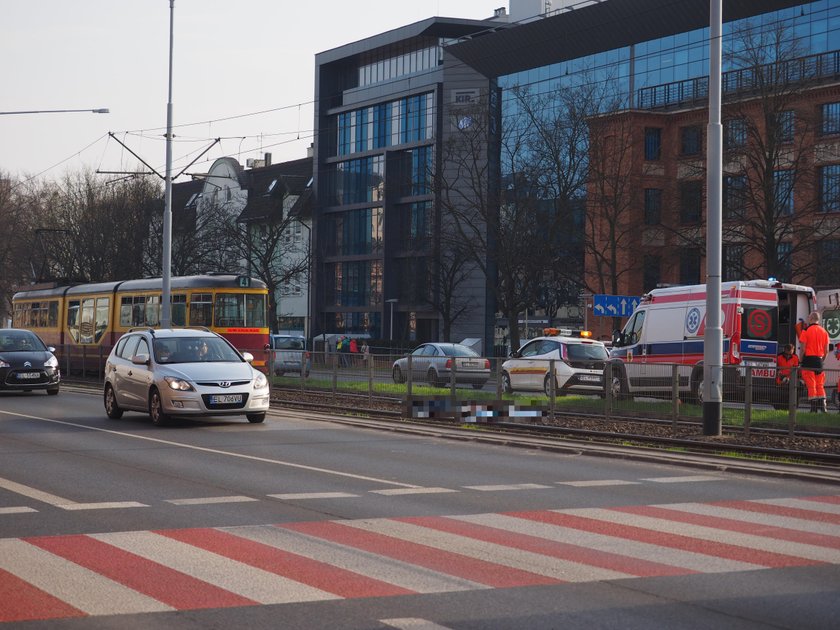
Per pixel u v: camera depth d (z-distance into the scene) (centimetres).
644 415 2091
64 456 1576
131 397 2180
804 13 5416
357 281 8562
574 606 706
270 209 8575
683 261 5297
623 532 985
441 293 7006
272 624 657
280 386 3130
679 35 6041
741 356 2533
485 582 775
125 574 793
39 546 898
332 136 8862
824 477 1409
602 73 6469
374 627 652
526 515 1080
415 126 8000
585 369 2258
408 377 2528
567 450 1756
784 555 881
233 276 3672
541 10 7825
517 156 6322
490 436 1969
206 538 938
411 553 877
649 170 6047
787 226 4469
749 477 1451
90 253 6950
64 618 670
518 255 5219
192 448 1700
